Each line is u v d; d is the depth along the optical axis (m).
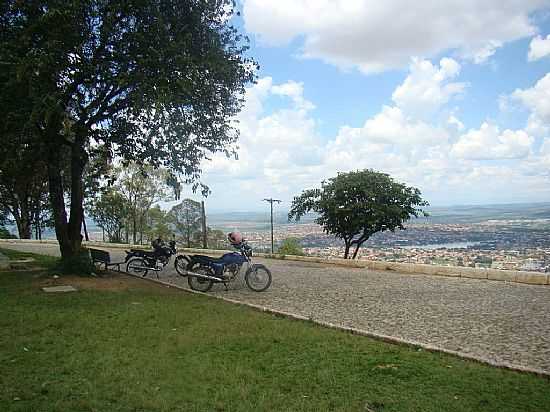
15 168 13.60
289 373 5.32
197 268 11.91
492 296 10.95
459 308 9.46
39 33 10.88
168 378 5.07
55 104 10.48
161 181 36.00
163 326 7.41
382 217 20.11
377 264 17.27
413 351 6.27
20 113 11.06
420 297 10.80
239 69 13.28
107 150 14.05
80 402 4.39
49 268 14.45
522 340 6.98
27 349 6.08
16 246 29.64
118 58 11.56
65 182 20.00
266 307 9.30
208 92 12.60
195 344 6.39
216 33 12.83
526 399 4.65
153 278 14.15
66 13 10.30
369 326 7.86
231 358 5.83
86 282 12.29
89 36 11.38
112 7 11.05
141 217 37.00
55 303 9.27
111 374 5.15
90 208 36.38
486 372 5.44
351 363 5.67
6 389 4.69
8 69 10.43
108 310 8.66
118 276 13.99
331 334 7.04
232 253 11.88
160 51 11.17
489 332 7.46
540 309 9.35
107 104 13.18
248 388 4.80
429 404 4.48
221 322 7.72
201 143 14.18
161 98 10.60
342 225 21.20
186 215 31.14
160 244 15.69
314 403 4.47
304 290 11.86
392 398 4.62
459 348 6.54
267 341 6.59
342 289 12.03
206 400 4.49
